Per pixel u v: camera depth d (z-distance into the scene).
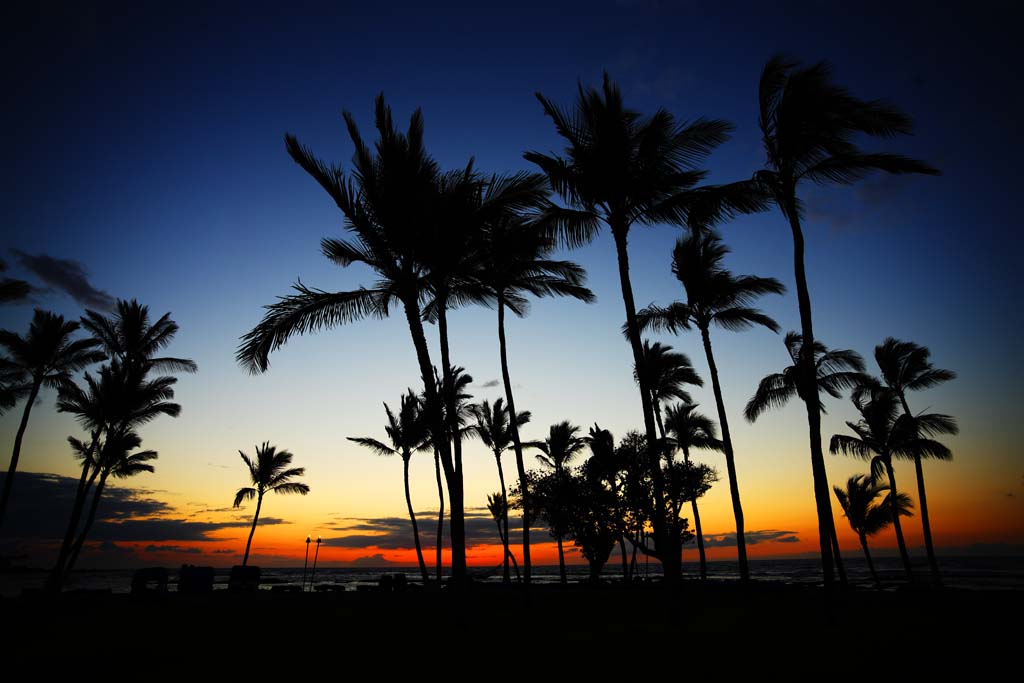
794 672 8.43
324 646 12.02
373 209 14.02
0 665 10.06
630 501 17.30
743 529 20.14
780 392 24.23
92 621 17.70
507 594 27.98
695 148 14.21
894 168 13.09
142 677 8.91
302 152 13.49
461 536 12.79
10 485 25.02
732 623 14.40
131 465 31.84
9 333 25.39
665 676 8.31
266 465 43.47
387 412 34.47
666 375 28.44
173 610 21.88
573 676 8.45
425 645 11.82
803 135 13.55
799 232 13.88
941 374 27.92
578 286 20.05
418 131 13.81
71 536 26.66
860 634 12.15
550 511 20.16
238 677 8.84
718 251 21.72
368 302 14.84
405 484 33.44
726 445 20.73
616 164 13.97
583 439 30.44
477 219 13.95
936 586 25.61
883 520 33.94
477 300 19.09
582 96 14.23
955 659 9.31
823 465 13.35
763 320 22.12
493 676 8.59
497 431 32.84
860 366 21.72
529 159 14.50
